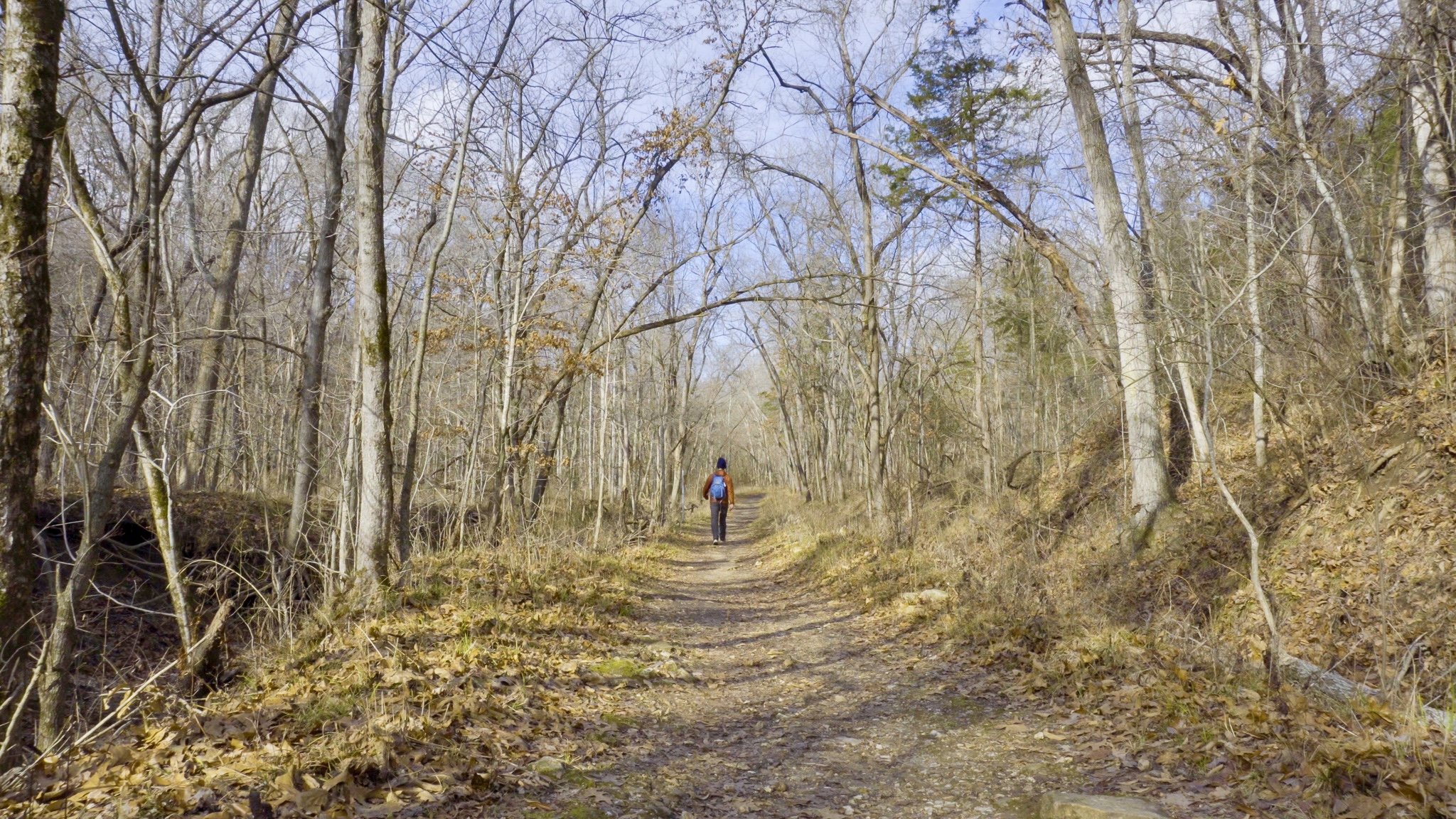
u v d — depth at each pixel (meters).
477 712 5.53
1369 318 10.26
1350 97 9.89
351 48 9.16
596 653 8.13
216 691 6.40
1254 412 11.18
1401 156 10.41
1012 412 25.88
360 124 8.95
